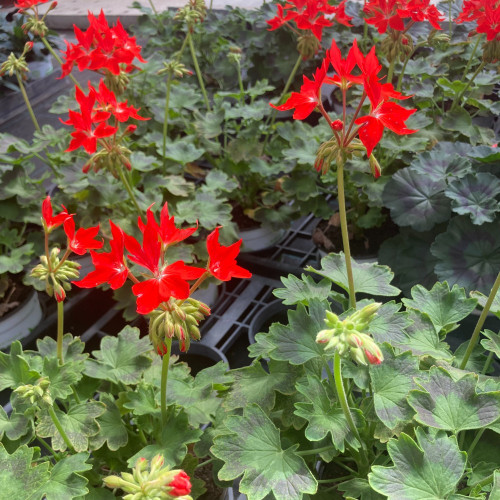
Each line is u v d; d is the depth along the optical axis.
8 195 1.05
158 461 0.41
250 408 0.55
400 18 0.95
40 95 2.06
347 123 1.17
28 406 0.60
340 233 1.16
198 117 1.27
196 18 1.17
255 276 1.19
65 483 0.52
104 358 0.68
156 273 0.46
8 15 2.44
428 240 1.04
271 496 0.55
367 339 0.43
